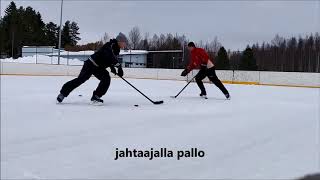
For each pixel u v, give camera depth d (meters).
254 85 18.56
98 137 3.59
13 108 5.29
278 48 44.28
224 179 2.55
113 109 5.51
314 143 3.60
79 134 3.69
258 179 2.55
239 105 6.72
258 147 3.42
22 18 60.62
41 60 29.59
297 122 4.84
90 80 16.23
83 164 2.81
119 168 2.75
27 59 29.75
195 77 8.02
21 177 2.50
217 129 4.18
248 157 3.10
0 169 2.63
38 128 3.90
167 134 3.83
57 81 14.34
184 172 2.69
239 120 4.86
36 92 8.52
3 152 3.01
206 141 3.59
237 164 2.90
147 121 4.52
